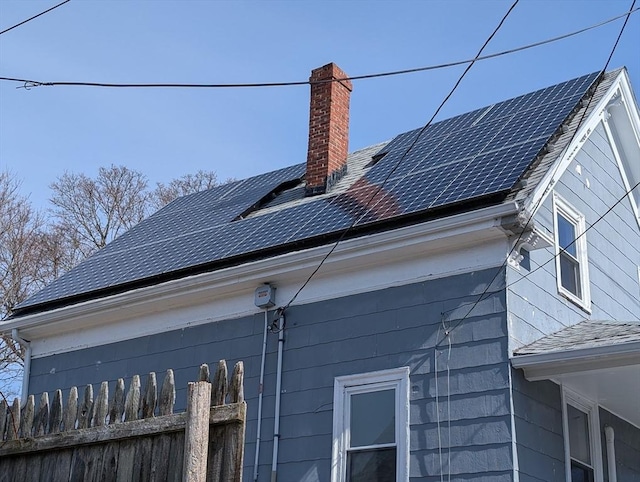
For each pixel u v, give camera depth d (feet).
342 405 35.35
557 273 37.60
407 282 35.58
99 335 45.44
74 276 50.78
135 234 56.13
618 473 37.58
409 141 49.08
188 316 42.14
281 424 36.70
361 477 33.86
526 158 36.09
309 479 34.99
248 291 40.32
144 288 42.37
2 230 97.60
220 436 18.21
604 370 31.35
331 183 47.32
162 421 18.86
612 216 45.06
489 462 31.01
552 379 33.96
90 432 20.03
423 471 32.27
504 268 33.40
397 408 33.91
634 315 44.60
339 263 36.96
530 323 34.14
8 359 85.56
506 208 32.37
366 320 36.14
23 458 21.27
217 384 18.71
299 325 38.06
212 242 45.16
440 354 33.63
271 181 55.47
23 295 94.22
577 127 39.24
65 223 108.47
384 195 39.78
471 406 32.19
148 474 18.76
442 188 36.81
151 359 42.57
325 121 48.70
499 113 45.96
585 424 36.29
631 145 47.55
